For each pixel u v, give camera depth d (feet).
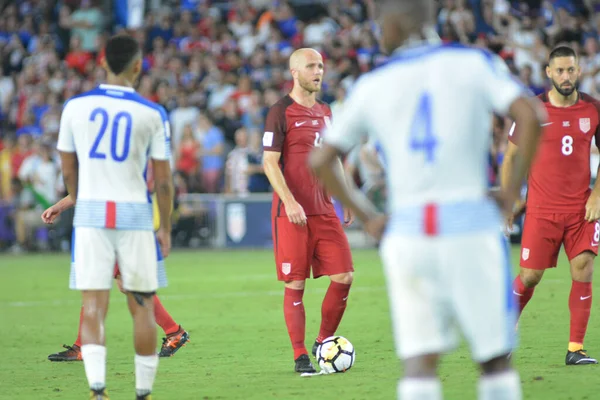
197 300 134.31
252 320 111.34
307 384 69.62
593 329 94.17
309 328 102.37
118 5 313.73
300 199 77.00
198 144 243.60
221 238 237.66
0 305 134.31
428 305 40.32
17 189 253.24
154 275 58.95
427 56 40.73
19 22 323.16
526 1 266.98
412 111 40.29
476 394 63.77
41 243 249.75
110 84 59.62
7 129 289.12
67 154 59.16
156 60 280.31
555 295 125.49
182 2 316.40
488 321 39.99
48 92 282.56
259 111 244.01
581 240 75.87
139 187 58.90
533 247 77.77
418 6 41.70
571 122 76.38
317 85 77.36
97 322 57.93
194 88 265.54
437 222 39.50
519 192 40.27
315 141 77.41
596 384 66.28
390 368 75.92
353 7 288.10
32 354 90.07
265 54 268.82
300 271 76.64
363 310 116.88
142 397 59.00
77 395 67.87
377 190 215.51
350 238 230.07
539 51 239.91
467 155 40.04
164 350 85.97
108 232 57.93
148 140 58.90
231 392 67.21
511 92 39.75
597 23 249.34
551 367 73.87
